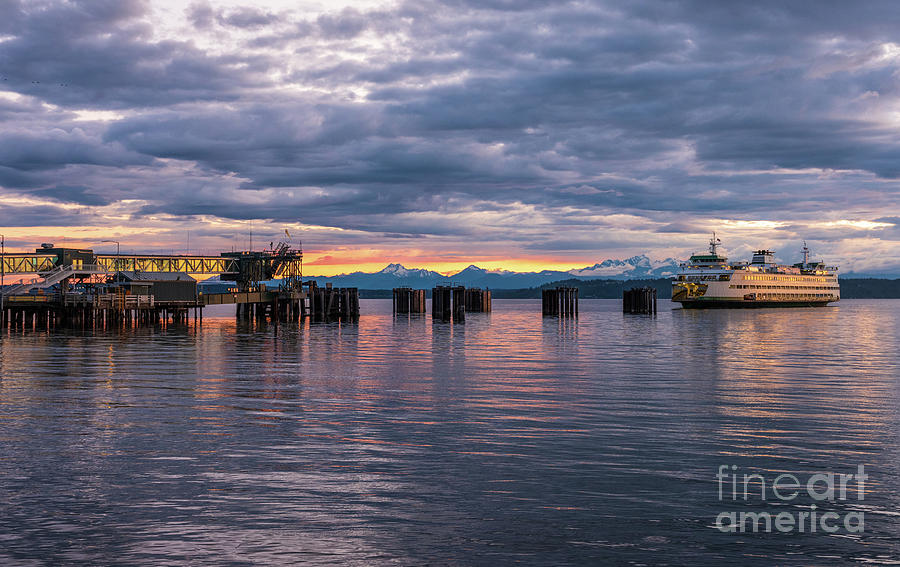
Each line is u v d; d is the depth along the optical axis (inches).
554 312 6609.3
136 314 4357.8
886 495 848.3
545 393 1601.9
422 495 837.8
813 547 701.9
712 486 877.8
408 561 663.1
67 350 2598.4
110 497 824.3
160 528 733.9
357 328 4473.4
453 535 721.6
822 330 4544.8
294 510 786.2
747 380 1844.2
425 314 7017.7
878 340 3543.3
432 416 1310.3
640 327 4840.1
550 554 679.7
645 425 1228.5
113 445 1067.3
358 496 832.3
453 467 953.5
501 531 732.7
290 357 2436.0
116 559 662.5
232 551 681.0
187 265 4793.3
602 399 1514.5
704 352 2753.4
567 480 896.9
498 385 1736.0
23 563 652.7
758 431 1179.9
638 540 713.0
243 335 3592.5
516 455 1016.9
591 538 716.7
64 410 1352.1
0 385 1678.2
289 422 1248.2
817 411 1369.3
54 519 755.4
